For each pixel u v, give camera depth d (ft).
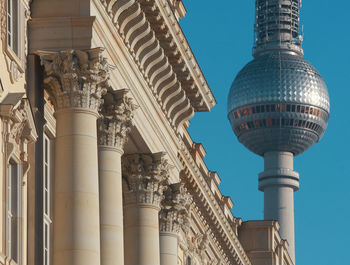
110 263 183.93
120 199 189.37
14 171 164.45
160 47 205.77
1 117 158.81
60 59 172.86
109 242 184.96
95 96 175.32
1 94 158.81
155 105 215.31
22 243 162.91
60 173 171.12
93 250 168.55
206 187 314.14
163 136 222.89
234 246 363.76
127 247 213.05
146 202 214.28
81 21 175.01
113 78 189.06
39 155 171.94
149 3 192.65
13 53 164.45
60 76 173.27
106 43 183.93
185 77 222.48
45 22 175.11
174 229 229.86
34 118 169.48
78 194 169.58
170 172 229.25
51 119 181.78
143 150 213.05
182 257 292.20
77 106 173.68
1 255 151.74
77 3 176.14
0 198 156.25
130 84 198.59
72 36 175.01
